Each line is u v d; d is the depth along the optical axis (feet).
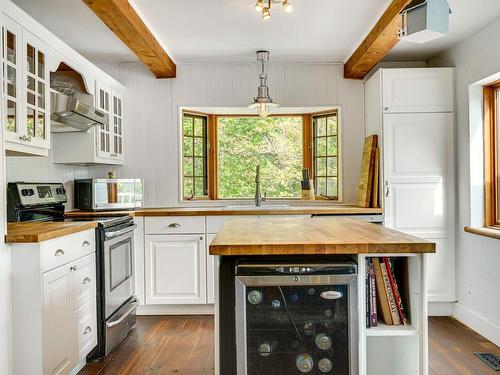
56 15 10.25
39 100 8.93
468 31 11.22
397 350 6.39
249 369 5.68
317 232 6.78
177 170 14.52
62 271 7.98
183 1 9.52
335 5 9.82
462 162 12.09
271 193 16.28
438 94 12.50
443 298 12.44
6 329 7.09
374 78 13.17
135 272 12.59
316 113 15.53
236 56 13.79
